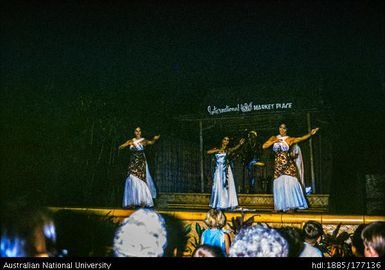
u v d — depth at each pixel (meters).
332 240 7.52
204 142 15.17
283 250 2.47
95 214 8.16
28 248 2.26
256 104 11.23
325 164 12.41
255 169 15.03
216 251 2.68
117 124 12.41
